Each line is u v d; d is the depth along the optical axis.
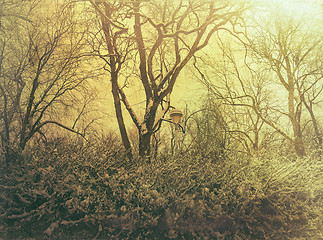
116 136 9.67
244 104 9.27
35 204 6.10
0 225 5.81
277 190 6.35
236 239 5.93
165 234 5.80
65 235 5.68
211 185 6.50
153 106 8.64
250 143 9.66
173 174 6.48
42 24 7.95
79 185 6.02
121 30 8.04
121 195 6.04
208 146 8.25
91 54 8.24
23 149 7.12
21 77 7.59
